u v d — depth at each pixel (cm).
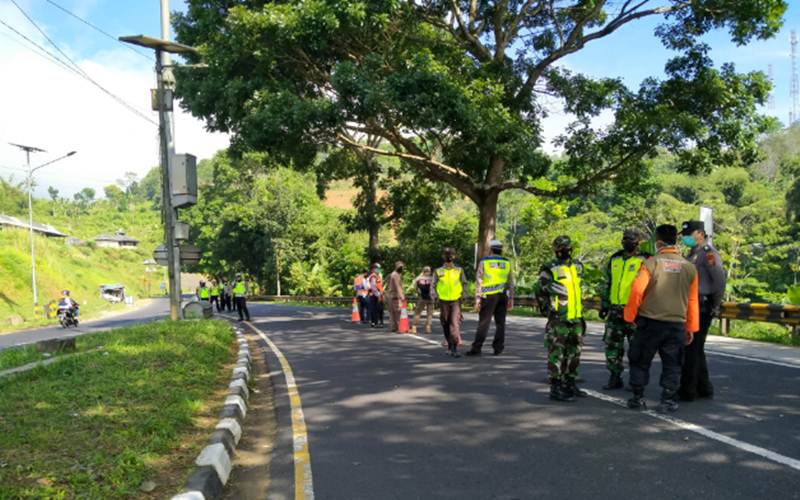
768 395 664
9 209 10081
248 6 1983
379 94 1636
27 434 495
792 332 1188
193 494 381
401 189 3120
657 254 596
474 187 2270
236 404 645
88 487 388
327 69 2003
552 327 658
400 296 1512
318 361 1041
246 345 1235
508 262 1008
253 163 5741
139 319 3319
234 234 6066
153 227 13462
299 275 5253
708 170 2106
